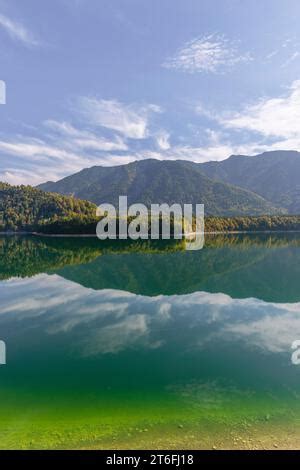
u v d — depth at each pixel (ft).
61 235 530.68
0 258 236.84
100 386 51.37
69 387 50.85
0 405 45.50
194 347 68.49
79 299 112.78
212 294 121.39
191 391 49.47
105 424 40.55
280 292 124.77
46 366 59.36
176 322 86.38
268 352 65.21
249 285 139.13
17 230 639.76
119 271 178.60
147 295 119.24
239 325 83.66
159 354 64.75
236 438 37.47
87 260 227.61
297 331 78.69
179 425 40.14
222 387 50.52
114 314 94.68
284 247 333.62
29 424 40.68
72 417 42.19
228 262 219.00
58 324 85.35
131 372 56.44
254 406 44.57
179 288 132.26
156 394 48.32
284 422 40.57
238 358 62.44
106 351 66.80
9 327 82.99
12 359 63.05
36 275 162.61
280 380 52.85
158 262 219.41
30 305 104.78
